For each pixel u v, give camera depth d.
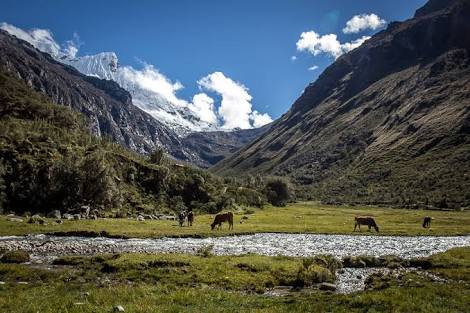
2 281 30.69
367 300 23.77
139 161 159.50
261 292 30.03
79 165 116.44
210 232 71.50
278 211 165.38
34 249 47.06
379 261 42.22
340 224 103.62
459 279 33.88
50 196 110.50
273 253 49.16
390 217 137.62
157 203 138.62
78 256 41.16
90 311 20.56
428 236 78.19
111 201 119.94
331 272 36.09
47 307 21.30
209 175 187.25
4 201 103.31
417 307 22.14
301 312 22.12
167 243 57.00
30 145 135.25
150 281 32.03
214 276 33.19
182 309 21.59
